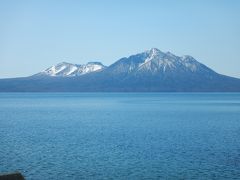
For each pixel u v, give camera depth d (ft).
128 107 645.92
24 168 166.91
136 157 188.85
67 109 589.73
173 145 222.89
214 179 150.30
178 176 154.61
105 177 153.38
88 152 201.57
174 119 397.19
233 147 215.92
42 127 320.09
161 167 168.76
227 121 373.20
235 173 158.30
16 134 272.10
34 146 219.41
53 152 201.16
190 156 191.01
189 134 272.10
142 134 272.51
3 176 95.71
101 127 321.11
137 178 151.84
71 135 267.59
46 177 153.07
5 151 203.51
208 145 222.69
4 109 585.22
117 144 226.79
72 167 168.96
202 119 396.16
